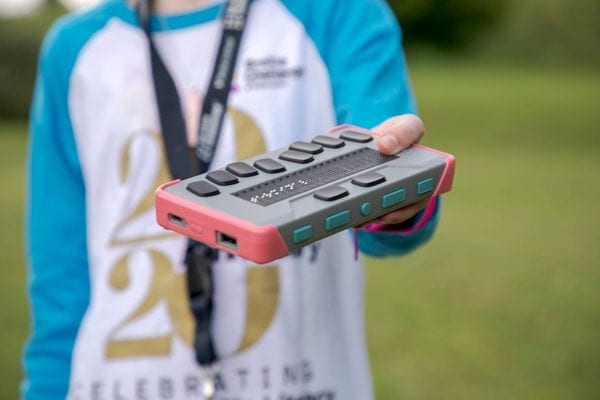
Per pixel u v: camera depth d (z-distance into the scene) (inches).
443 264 253.4
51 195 67.9
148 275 65.3
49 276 67.3
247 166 47.5
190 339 64.4
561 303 219.1
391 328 201.9
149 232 65.6
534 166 452.4
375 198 44.5
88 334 65.7
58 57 68.0
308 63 64.7
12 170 435.5
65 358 67.1
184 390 64.6
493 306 217.0
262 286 63.9
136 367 64.8
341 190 43.4
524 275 243.3
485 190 377.7
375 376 175.5
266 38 65.2
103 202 66.6
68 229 67.7
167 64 66.2
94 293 66.3
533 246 276.1
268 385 64.3
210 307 63.2
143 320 65.0
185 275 64.6
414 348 190.2
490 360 183.3
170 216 44.9
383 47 62.1
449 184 48.7
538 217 320.8
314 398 65.1
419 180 46.7
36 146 68.4
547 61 1106.7
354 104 59.1
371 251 61.3
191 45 66.4
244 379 64.4
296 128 64.4
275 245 40.5
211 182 46.0
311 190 43.9
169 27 66.9
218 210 42.5
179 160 64.2
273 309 64.1
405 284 235.0
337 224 42.8
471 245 275.9
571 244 279.3
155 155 65.5
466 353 186.9
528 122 652.7
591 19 1088.2
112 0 69.1
